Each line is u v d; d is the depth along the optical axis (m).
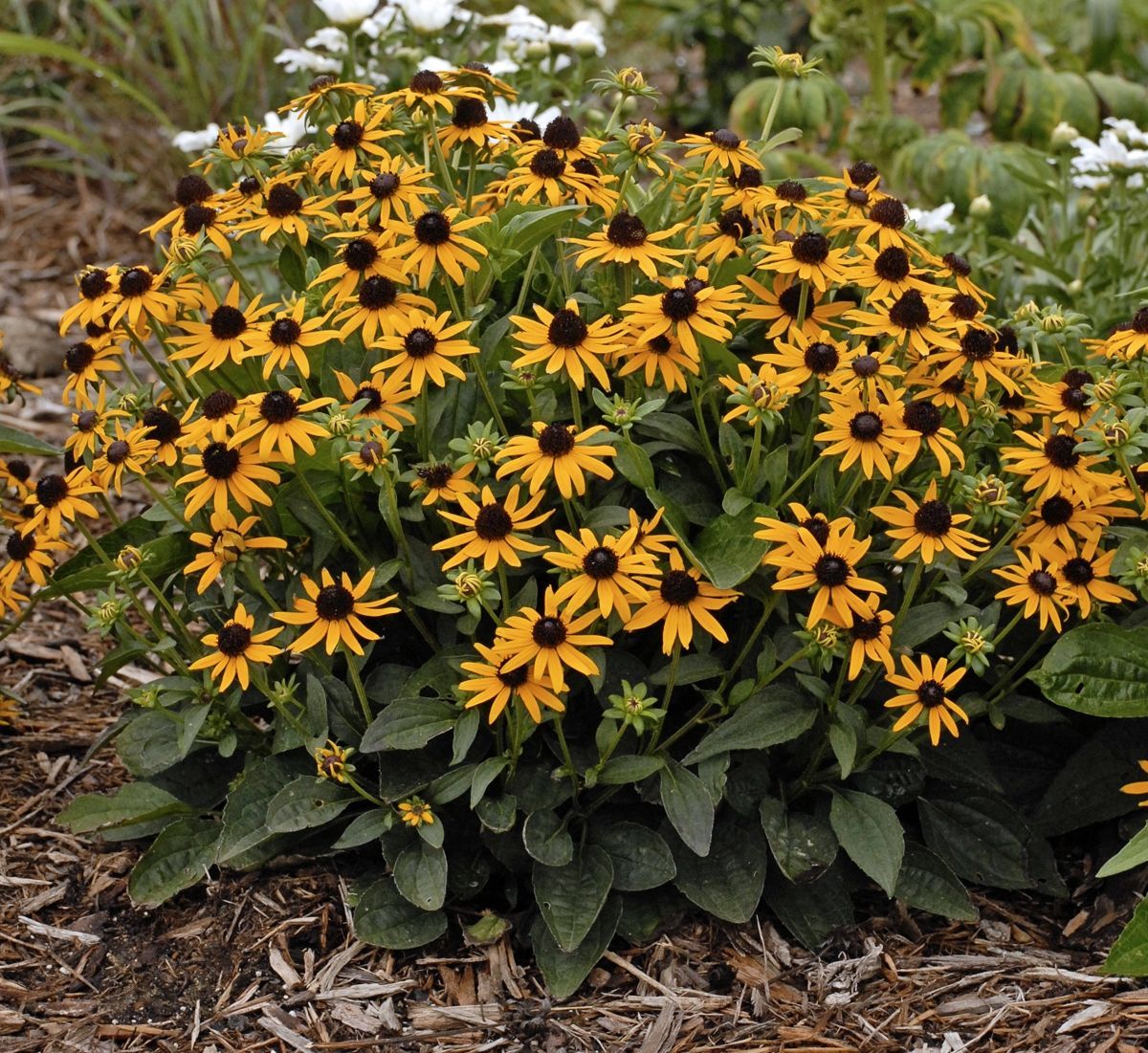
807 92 2.18
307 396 1.34
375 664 1.44
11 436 1.52
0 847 1.48
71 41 2.75
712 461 1.37
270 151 1.45
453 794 1.35
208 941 1.40
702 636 1.35
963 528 1.37
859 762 1.37
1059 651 1.35
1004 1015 1.34
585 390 1.40
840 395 1.32
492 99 1.49
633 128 1.41
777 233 1.37
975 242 1.87
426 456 1.36
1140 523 1.43
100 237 2.41
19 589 1.74
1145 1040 1.31
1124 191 1.74
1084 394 1.38
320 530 1.37
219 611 1.42
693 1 3.18
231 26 2.55
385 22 1.77
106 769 1.56
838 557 1.29
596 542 1.30
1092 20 2.58
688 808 1.33
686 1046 1.33
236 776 1.46
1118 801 1.41
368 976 1.38
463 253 1.35
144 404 1.41
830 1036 1.34
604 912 1.38
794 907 1.39
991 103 2.25
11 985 1.38
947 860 1.40
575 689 1.38
